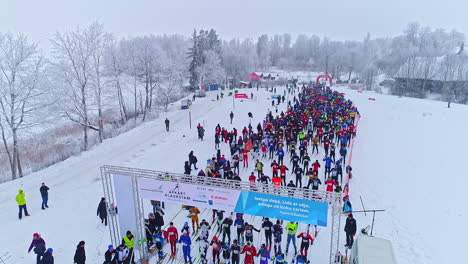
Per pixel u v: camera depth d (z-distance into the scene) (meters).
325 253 12.75
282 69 142.38
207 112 44.69
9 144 31.12
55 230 14.97
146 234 13.34
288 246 12.86
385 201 17.25
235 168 20.14
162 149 27.55
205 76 80.00
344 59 119.44
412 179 20.05
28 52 26.70
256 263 12.38
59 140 35.47
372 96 57.56
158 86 49.53
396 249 13.00
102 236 14.47
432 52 99.62
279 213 11.37
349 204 14.35
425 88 69.00
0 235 14.50
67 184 20.89
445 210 16.16
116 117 46.22
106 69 39.28
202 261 12.04
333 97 43.88
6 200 18.62
